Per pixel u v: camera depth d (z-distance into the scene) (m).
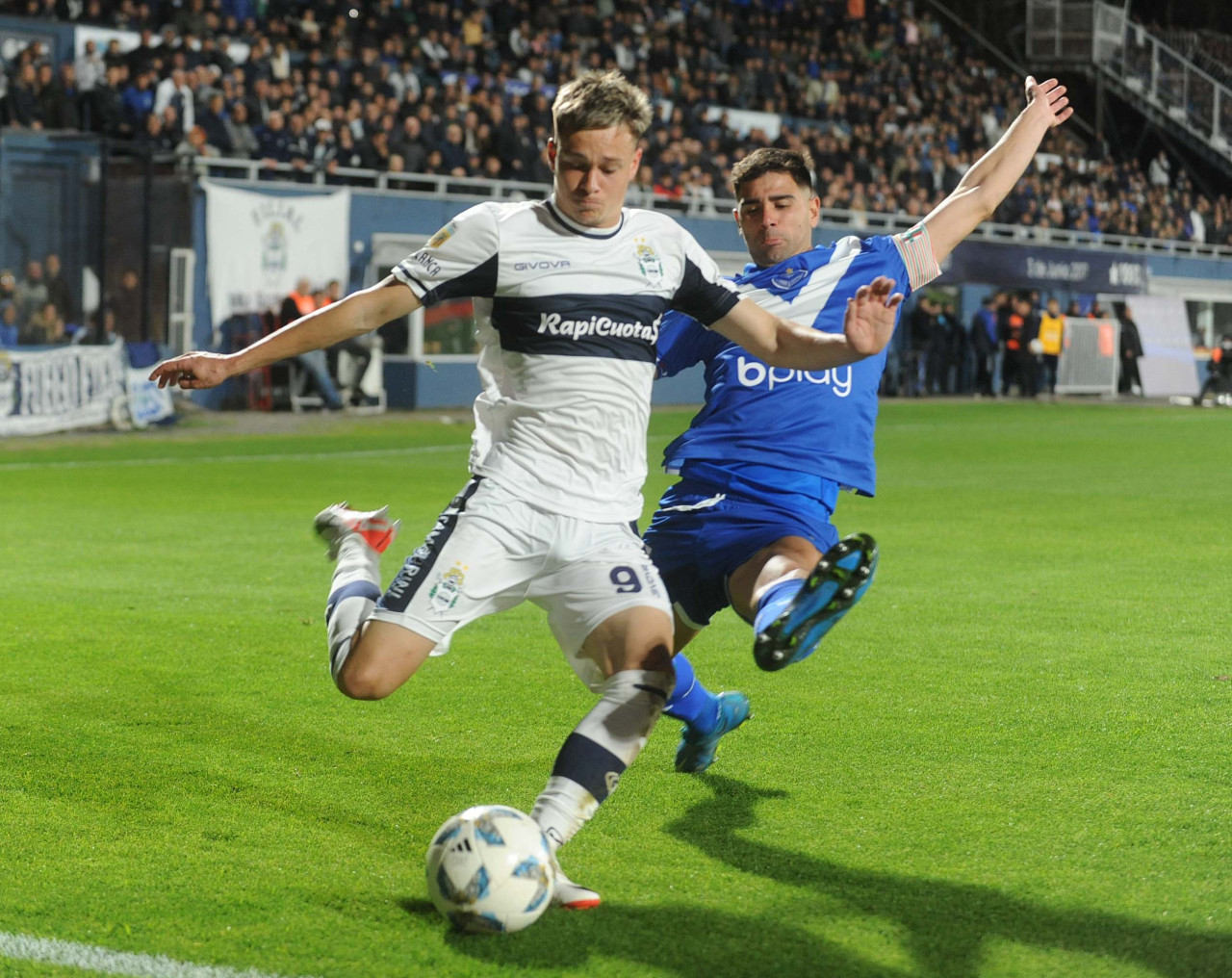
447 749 5.69
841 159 36.03
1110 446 22.20
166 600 8.93
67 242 23.09
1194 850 4.47
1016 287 37.06
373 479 16.30
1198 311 44.03
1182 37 51.22
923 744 5.74
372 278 27.30
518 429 4.19
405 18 31.62
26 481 15.82
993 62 49.03
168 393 23.56
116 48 24.92
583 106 3.91
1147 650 7.58
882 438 23.56
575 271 4.07
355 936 3.83
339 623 4.28
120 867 4.34
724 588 5.02
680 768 5.33
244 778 5.29
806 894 4.13
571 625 4.18
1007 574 10.12
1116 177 44.94
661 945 3.77
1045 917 3.94
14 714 6.18
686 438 5.34
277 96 26.72
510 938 3.82
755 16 41.06
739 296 4.31
